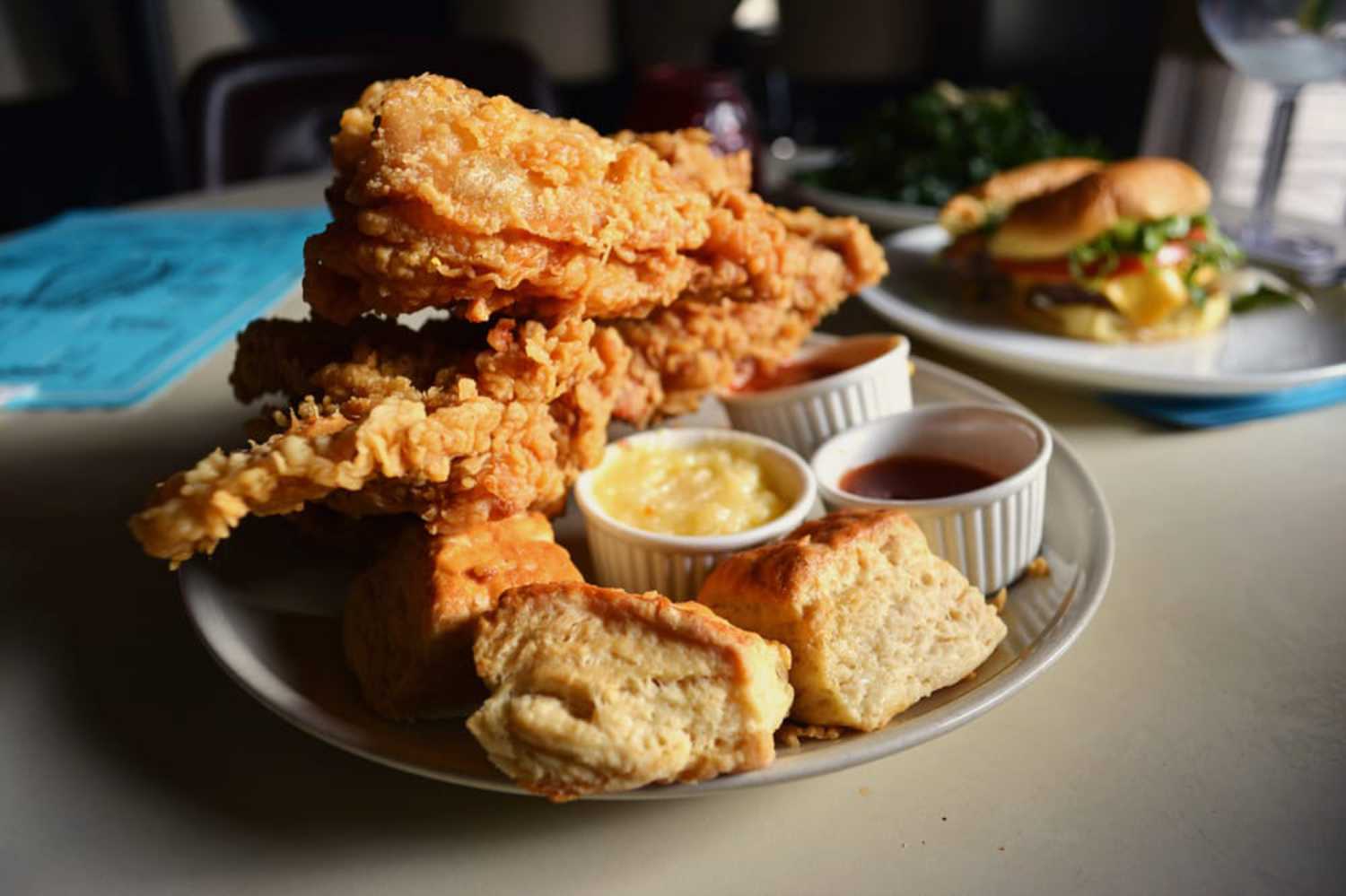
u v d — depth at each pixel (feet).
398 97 0.82
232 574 0.95
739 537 0.94
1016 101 2.46
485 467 0.84
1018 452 1.04
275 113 2.68
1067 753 0.77
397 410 0.77
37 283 1.79
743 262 1.00
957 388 1.27
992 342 1.36
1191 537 1.03
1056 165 1.88
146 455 1.26
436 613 0.77
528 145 0.83
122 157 3.91
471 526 0.86
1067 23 3.58
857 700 0.76
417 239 0.79
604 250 0.85
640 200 0.88
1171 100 3.15
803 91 4.22
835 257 1.18
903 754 0.78
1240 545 1.02
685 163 1.06
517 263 0.81
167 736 0.82
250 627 0.88
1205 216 1.60
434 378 0.88
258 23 4.07
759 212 1.04
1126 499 1.11
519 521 0.90
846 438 1.09
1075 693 0.83
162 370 1.45
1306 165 3.49
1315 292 1.57
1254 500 1.10
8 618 0.97
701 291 1.01
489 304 0.85
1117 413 1.32
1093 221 1.50
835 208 1.98
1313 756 0.76
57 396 1.39
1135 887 0.66
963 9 3.80
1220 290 1.57
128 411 1.38
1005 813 0.72
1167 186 1.56
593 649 0.71
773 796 0.75
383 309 0.85
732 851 0.71
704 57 4.17
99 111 3.86
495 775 0.69
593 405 0.95
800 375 1.25
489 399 0.84
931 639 0.80
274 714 0.84
